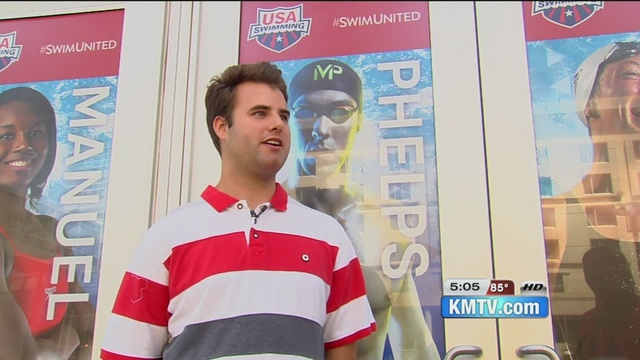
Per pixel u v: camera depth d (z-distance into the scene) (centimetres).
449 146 133
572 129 131
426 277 127
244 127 113
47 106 144
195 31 147
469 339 123
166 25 148
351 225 131
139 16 149
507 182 130
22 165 140
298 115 140
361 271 119
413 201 131
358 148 136
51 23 150
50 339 129
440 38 141
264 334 98
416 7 144
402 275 128
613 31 135
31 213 137
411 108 137
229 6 149
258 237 107
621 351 118
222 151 119
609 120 130
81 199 137
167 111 142
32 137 142
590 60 135
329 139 137
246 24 147
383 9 145
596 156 129
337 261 115
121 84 144
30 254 134
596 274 122
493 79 136
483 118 134
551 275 124
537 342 121
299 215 115
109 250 134
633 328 119
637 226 123
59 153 141
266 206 113
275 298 102
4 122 143
